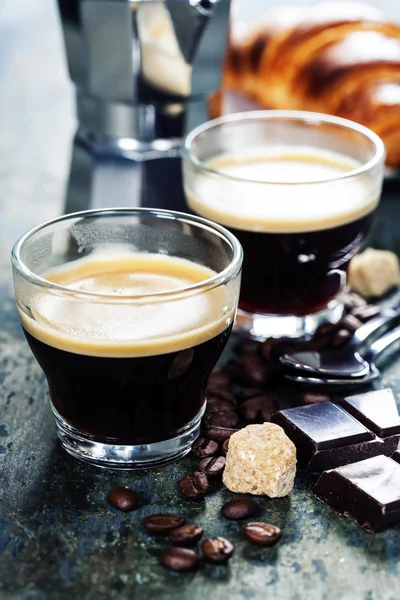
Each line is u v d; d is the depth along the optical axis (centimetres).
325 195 43
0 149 62
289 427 39
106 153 52
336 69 58
